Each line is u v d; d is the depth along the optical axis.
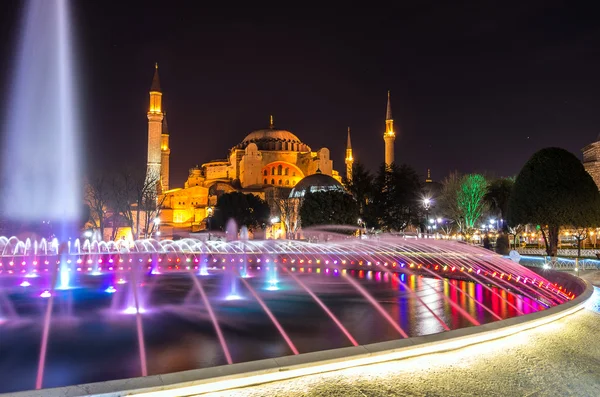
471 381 8.35
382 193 74.69
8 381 11.46
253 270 39.47
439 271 35.19
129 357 13.41
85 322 18.05
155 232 97.44
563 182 37.91
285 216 96.06
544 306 21.94
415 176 76.44
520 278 29.45
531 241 80.75
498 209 75.88
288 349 14.24
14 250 61.00
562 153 38.75
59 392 6.77
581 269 31.48
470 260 41.00
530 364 9.38
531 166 39.44
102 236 75.94
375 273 36.44
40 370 12.23
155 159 102.06
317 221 70.25
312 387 7.77
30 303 22.42
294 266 42.06
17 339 15.41
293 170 132.50
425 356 9.58
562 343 10.96
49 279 32.69
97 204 76.19
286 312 20.08
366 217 75.06
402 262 41.16
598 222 37.97
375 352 9.05
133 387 7.00
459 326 17.34
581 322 13.16
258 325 17.50
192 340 15.26
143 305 21.88
